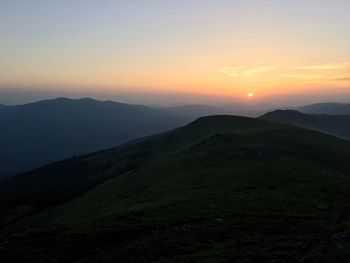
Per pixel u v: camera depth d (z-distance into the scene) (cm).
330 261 1984
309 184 5716
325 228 3488
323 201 4725
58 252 2961
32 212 11869
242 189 5581
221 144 10112
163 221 3794
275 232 3328
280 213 4059
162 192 6178
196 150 10525
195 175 7281
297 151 9394
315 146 10194
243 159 8288
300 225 3575
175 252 2825
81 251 2981
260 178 6238
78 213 7294
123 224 3697
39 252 2962
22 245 3127
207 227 3481
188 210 4253
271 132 11950
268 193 5134
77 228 3638
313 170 6819
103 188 10244
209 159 8856
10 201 15575
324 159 9219
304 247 2412
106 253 2889
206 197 5022
